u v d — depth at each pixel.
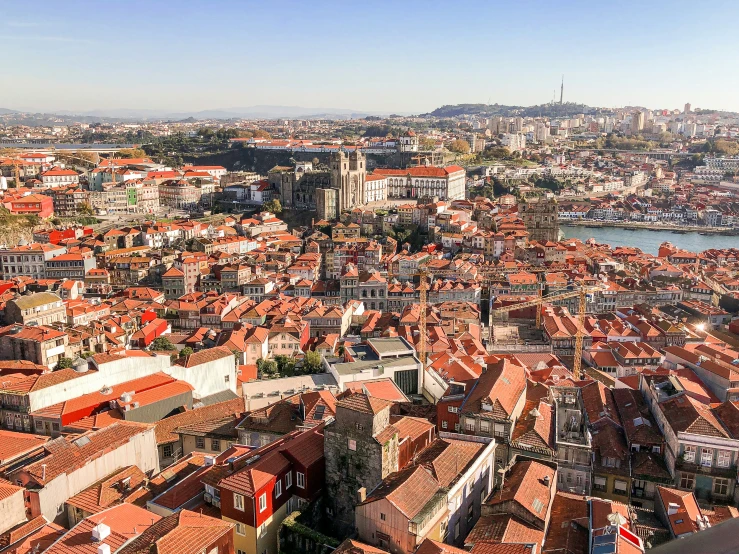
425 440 108.19
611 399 142.38
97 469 107.12
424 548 75.38
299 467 93.25
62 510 99.75
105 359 145.12
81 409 132.00
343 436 93.50
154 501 93.38
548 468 102.19
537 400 131.88
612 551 76.50
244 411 138.50
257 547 86.12
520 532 82.88
